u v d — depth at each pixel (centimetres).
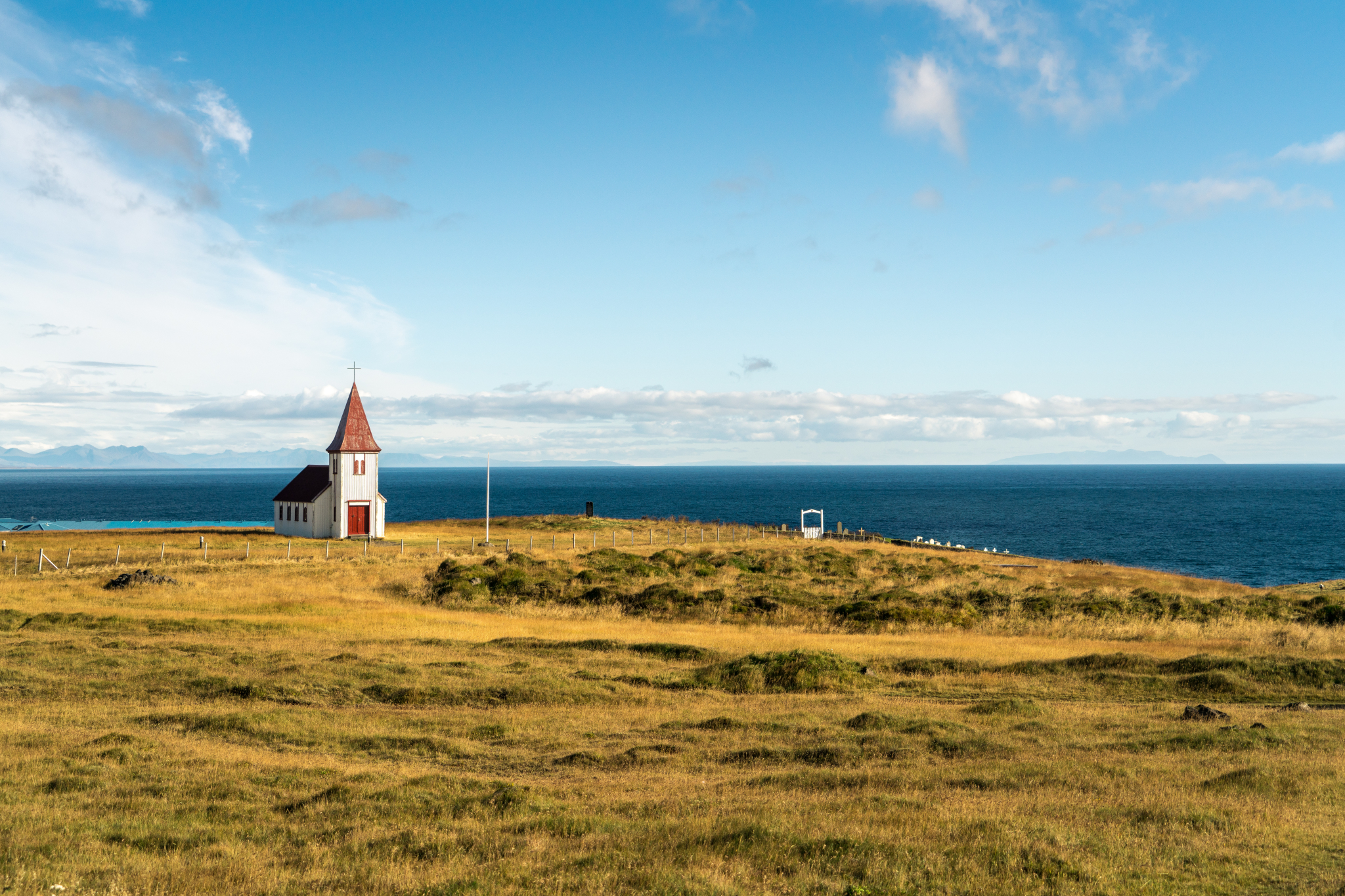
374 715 2120
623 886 965
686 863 1061
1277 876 1024
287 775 1573
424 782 1526
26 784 1471
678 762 1733
